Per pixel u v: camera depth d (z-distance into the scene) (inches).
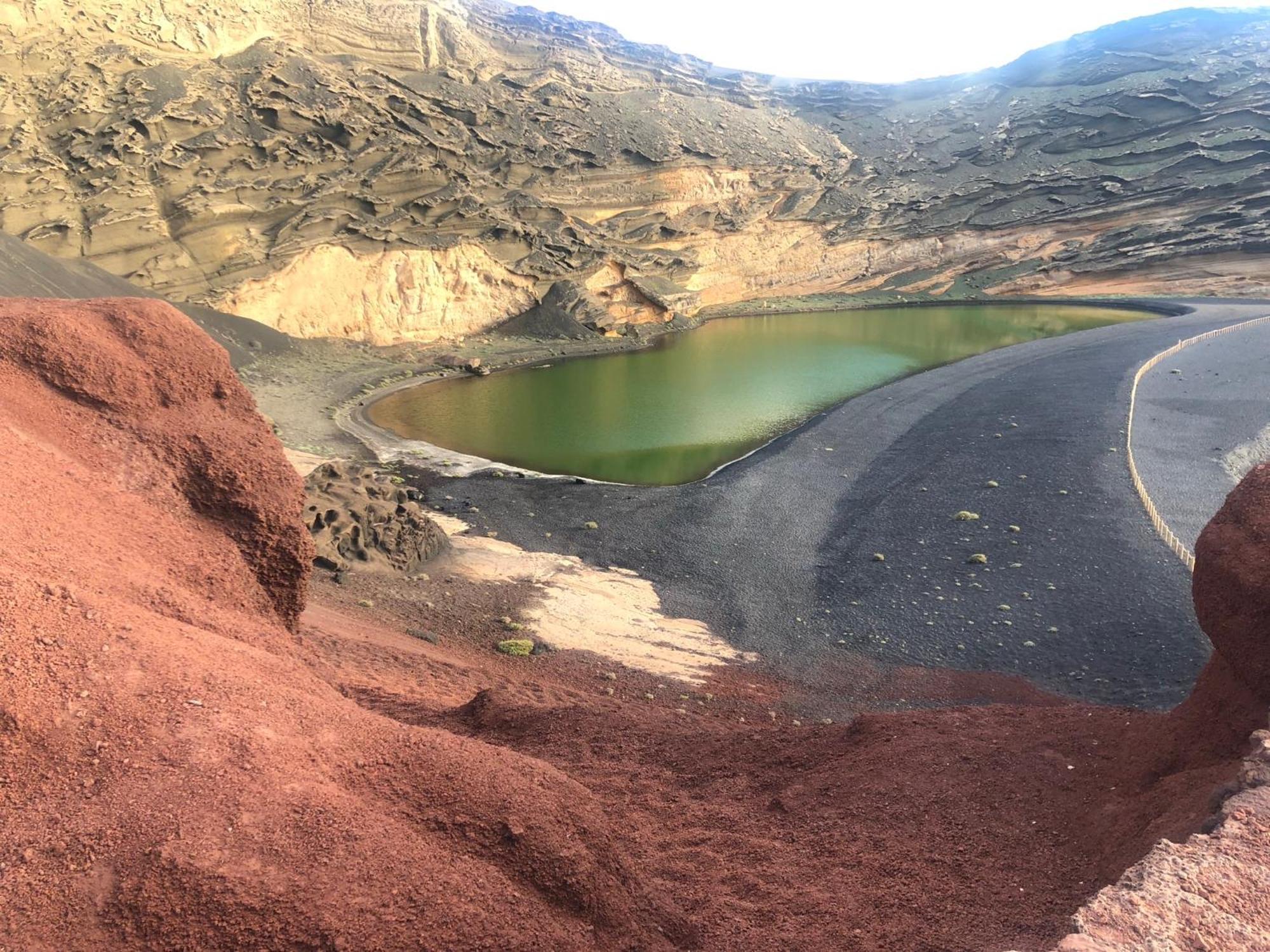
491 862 215.0
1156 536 992.9
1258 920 177.0
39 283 1464.1
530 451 1534.2
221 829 182.1
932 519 1111.0
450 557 964.6
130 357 354.6
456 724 444.1
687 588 923.4
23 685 192.9
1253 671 297.6
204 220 1876.2
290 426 1535.4
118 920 163.2
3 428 288.8
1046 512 1091.9
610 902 220.7
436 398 1900.8
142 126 1847.9
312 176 2105.1
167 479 332.5
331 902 177.0
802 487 1268.5
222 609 302.8
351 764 225.0
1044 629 810.8
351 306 2150.6
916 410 1699.1
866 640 808.3
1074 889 260.7
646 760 415.5
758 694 690.2
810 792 367.6
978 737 398.9
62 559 247.3
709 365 2314.2
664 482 1369.3
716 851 306.7
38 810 177.8
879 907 260.8
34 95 1759.4
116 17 1929.1
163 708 206.4
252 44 2260.1
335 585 800.3
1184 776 286.8
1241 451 1282.0
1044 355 2090.3
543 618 810.2
